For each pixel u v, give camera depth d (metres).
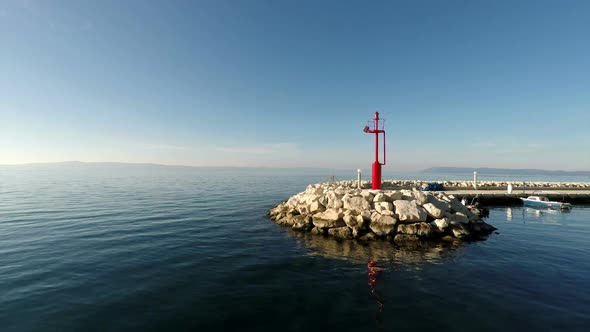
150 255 11.18
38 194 33.22
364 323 6.47
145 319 6.60
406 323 6.47
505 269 10.03
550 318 6.70
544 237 14.84
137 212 21.03
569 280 9.01
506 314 6.88
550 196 28.77
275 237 14.50
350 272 9.73
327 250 12.29
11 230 15.02
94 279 8.77
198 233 14.95
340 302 7.50
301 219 16.53
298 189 45.34
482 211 22.56
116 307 7.11
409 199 16.31
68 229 15.34
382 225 14.40
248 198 31.94
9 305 7.09
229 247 12.59
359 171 26.75
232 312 6.95
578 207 26.31
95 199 28.70
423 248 12.70
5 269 9.45
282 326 6.35
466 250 12.42
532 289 8.33
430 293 8.05
